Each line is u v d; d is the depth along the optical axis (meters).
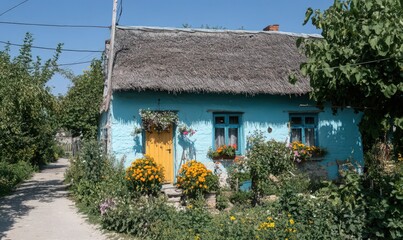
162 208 8.12
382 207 6.39
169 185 11.46
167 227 7.39
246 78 12.16
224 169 12.05
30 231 8.21
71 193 12.48
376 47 5.95
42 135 21.34
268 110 12.67
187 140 11.97
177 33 13.95
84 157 11.48
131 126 11.56
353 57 6.70
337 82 7.05
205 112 12.15
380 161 8.91
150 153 11.72
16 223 8.87
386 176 6.78
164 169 11.45
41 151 21.78
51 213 9.84
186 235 6.94
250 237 6.46
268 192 10.38
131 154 11.54
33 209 10.33
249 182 10.92
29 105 11.10
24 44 13.20
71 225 8.67
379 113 7.01
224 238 6.58
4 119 10.50
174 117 11.67
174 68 11.97
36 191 13.33
